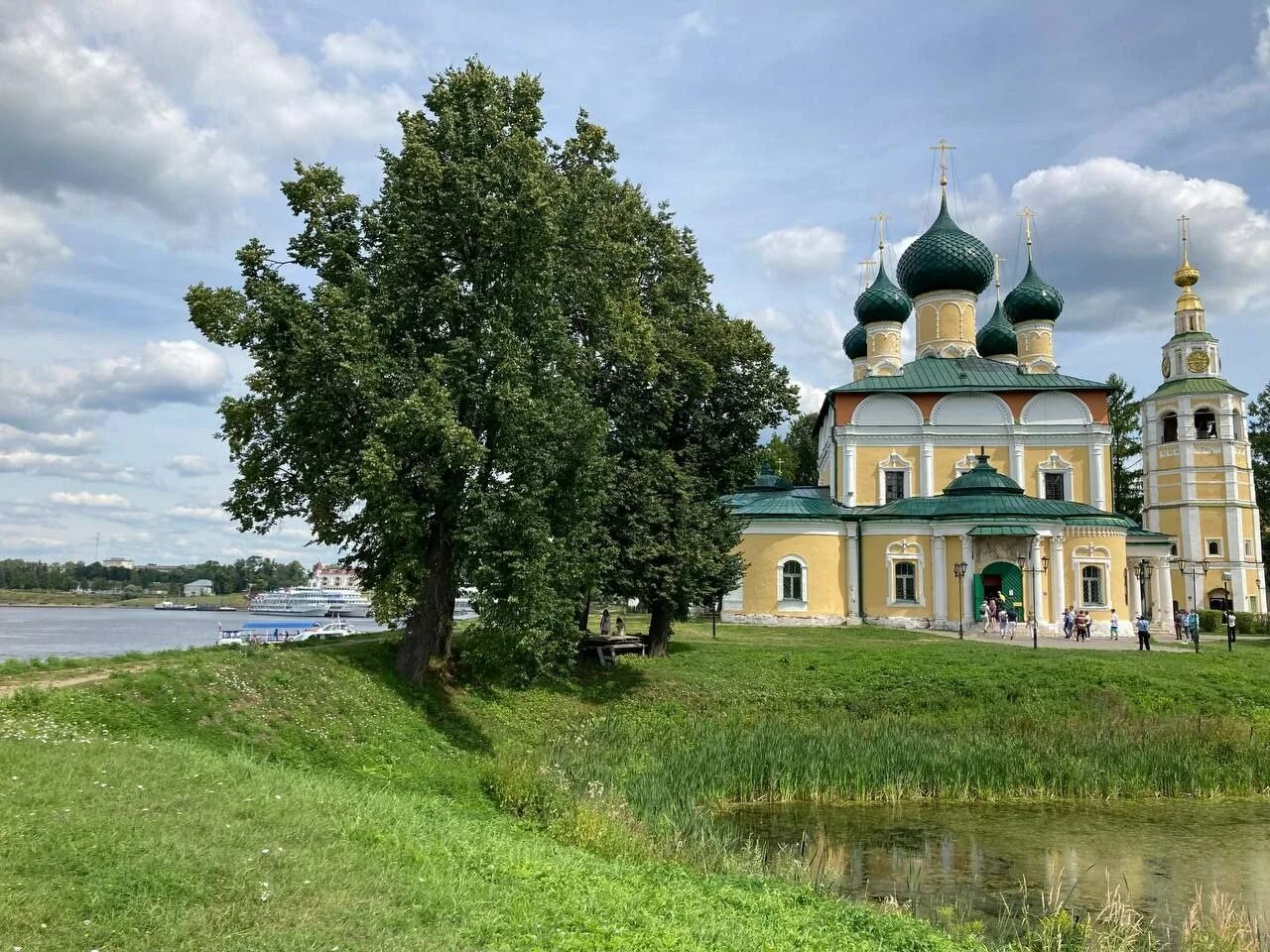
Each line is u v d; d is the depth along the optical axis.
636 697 33.62
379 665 26.03
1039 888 18.92
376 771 19.98
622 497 33.97
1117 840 22.48
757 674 36.84
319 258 26.33
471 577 24.95
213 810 12.58
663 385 36.16
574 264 28.75
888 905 16.08
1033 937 15.95
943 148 65.69
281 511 26.84
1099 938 15.58
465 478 25.42
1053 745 29.73
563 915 11.12
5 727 15.16
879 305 66.50
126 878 9.88
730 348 38.34
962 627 48.81
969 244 63.59
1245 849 21.78
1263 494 86.12
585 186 28.81
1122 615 50.81
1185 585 73.56
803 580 51.84
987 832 23.12
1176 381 76.50
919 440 58.50
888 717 33.31
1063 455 57.97
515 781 20.20
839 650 40.03
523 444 24.97
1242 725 32.84
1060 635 49.41
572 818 18.27
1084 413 58.09
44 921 8.80
